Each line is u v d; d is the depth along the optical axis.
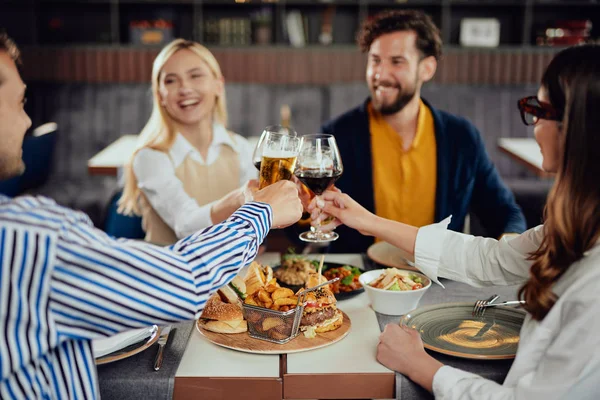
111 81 4.89
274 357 1.24
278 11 5.08
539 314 1.07
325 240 1.48
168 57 2.09
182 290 0.89
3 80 0.87
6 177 0.91
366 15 5.04
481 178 2.26
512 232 2.06
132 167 2.11
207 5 5.20
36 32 5.12
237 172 2.23
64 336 0.84
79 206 4.22
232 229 1.00
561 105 1.04
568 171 1.02
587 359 0.98
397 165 2.24
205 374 1.16
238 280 1.35
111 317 0.85
